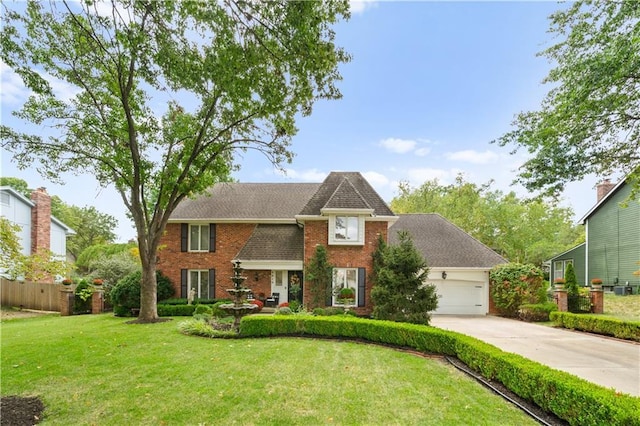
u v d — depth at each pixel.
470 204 34.00
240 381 6.45
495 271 17.75
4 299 20.14
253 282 18.44
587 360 8.60
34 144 12.50
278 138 13.91
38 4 8.90
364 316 16.06
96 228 43.53
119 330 11.58
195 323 11.41
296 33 6.15
